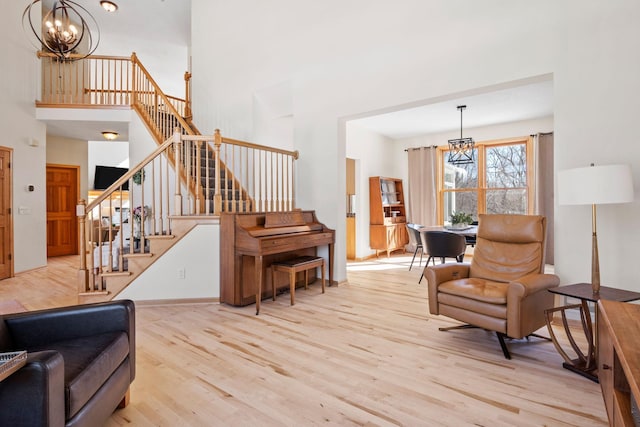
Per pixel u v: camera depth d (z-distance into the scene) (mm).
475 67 3334
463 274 3008
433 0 3598
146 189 5316
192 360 2359
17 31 5270
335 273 4504
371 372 2191
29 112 5465
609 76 2695
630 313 1476
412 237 5926
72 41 3510
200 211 4008
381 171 7617
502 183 6797
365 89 4133
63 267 5785
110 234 3666
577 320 2904
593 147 2766
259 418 1717
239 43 5559
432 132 7367
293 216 4246
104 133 6617
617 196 2088
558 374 2164
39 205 5656
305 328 2977
